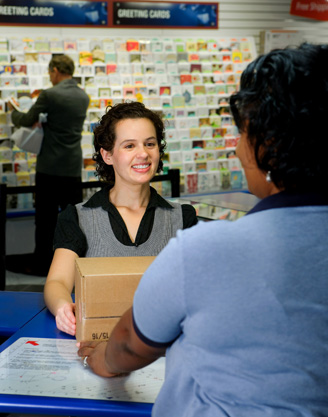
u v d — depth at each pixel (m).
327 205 1.01
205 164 6.28
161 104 6.04
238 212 3.41
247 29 6.55
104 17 5.90
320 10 6.79
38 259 5.34
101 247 2.10
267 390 0.99
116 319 1.64
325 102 0.95
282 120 0.95
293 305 0.97
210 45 6.25
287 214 1.00
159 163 2.29
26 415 1.80
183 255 0.98
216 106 6.27
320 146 0.96
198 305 0.97
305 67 0.95
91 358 1.56
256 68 1.01
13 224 5.67
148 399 1.46
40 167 5.17
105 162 2.21
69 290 2.07
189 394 1.06
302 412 0.99
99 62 5.79
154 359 1.15
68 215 2.14
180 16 6.20
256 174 1.05
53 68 5.14
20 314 2.14
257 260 0.97
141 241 2.12
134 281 1.63
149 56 5.97
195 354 1.02
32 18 5.64
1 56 5.46
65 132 5.12
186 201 3.90
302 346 0.97
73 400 1.44
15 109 5.17
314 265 0.98
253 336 0.97
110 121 2.09
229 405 1.01
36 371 1.60
